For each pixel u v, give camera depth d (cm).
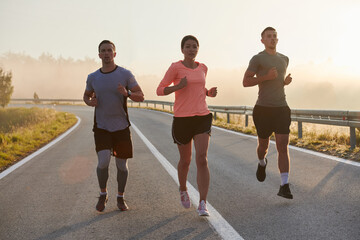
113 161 789
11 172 691
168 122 1866
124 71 424
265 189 509
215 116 1941
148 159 791
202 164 401
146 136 1241
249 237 336
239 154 820
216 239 334
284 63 467
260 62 461
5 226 392
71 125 1872
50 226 387
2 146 993
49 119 2161
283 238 331
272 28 465
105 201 429
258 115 474
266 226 363
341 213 390
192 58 415
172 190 524
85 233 363
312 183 525
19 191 541
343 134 965
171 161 763
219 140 1082
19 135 1243
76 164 757
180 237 343
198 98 412
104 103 420
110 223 390
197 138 406
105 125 425
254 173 618
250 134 1229
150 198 486
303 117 994
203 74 421
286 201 446
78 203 470
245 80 464
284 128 457
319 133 1086
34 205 466
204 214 387
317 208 412
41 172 681
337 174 573
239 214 404
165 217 403
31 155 908
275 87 463
